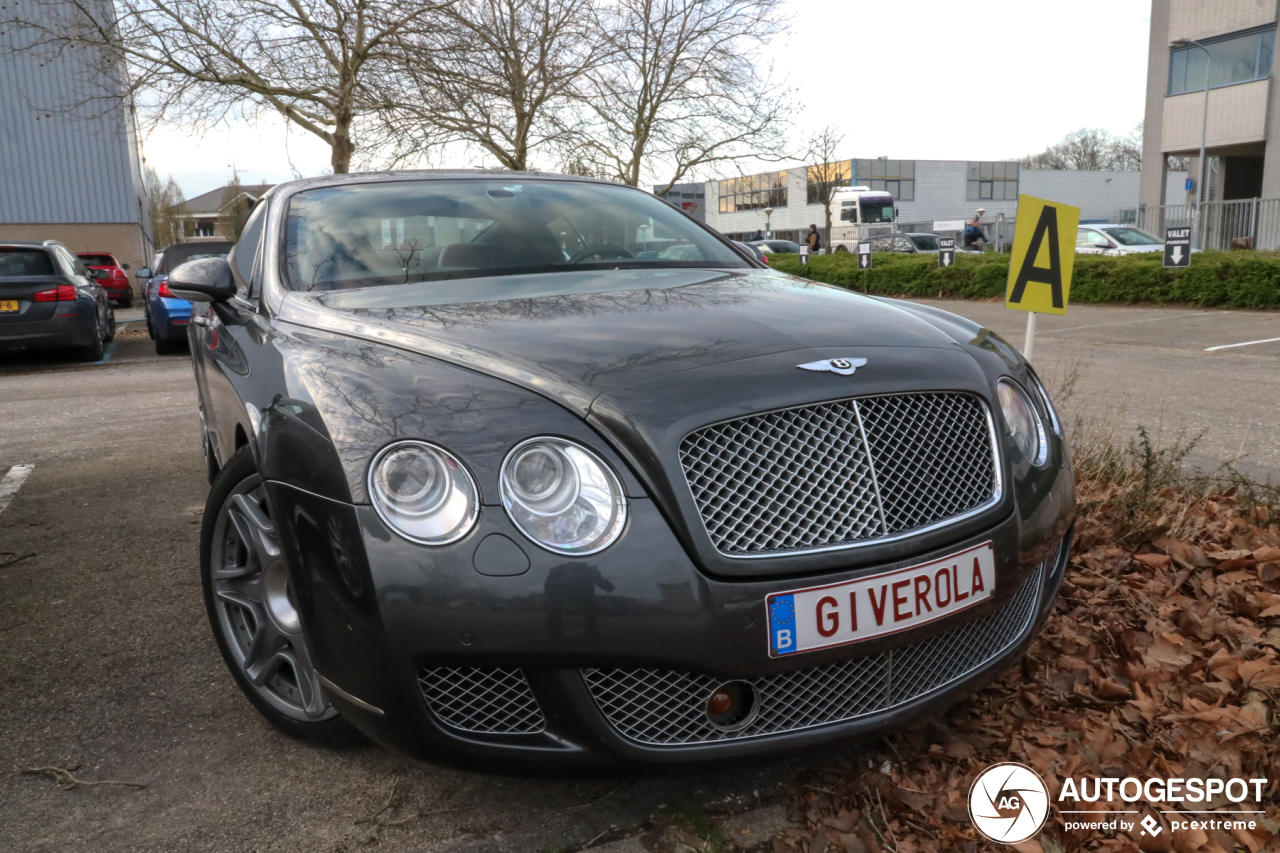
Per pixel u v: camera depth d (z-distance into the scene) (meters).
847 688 1.89
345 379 1.97
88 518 4.34
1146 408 6.23
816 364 1.96
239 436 2.56
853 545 1.83
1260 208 24.66
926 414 2.00
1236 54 27.45
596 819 2.02
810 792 2.10
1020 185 47.38
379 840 1.97
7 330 10.14
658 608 1.71
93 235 28.00
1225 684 2.52
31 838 2.00
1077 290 15.67
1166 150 30.02
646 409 1.80
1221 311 13.41
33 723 2.48
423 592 1.70
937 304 17.75
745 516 1.78
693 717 1.81
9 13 24.59
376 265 2.81
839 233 39.31
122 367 10.57
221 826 2.03
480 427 1.77
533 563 1.70
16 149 26.81
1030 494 2.11
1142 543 3.52
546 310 2.34
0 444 6.17
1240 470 4.62
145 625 3.10
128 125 27.69
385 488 1.75
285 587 2.27
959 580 1.94
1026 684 2.56
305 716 2.26
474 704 1.78
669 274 2.90
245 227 3.85
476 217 3.12
